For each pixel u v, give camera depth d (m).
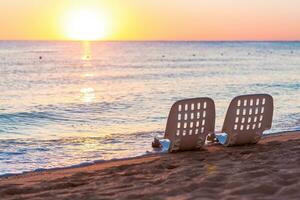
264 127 9.15
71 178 6.95
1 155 10.28
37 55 102.50
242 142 9.15
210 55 111.31
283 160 7.04
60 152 10.58
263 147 8.90
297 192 5.03
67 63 72.12
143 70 56.44
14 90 30.67
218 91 28.42
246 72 50.75
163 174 6.76
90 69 58.62
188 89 29.97
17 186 6.49
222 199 4.95
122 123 15.30
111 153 10.27
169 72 51.94
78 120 16.25
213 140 9.51
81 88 32.22
